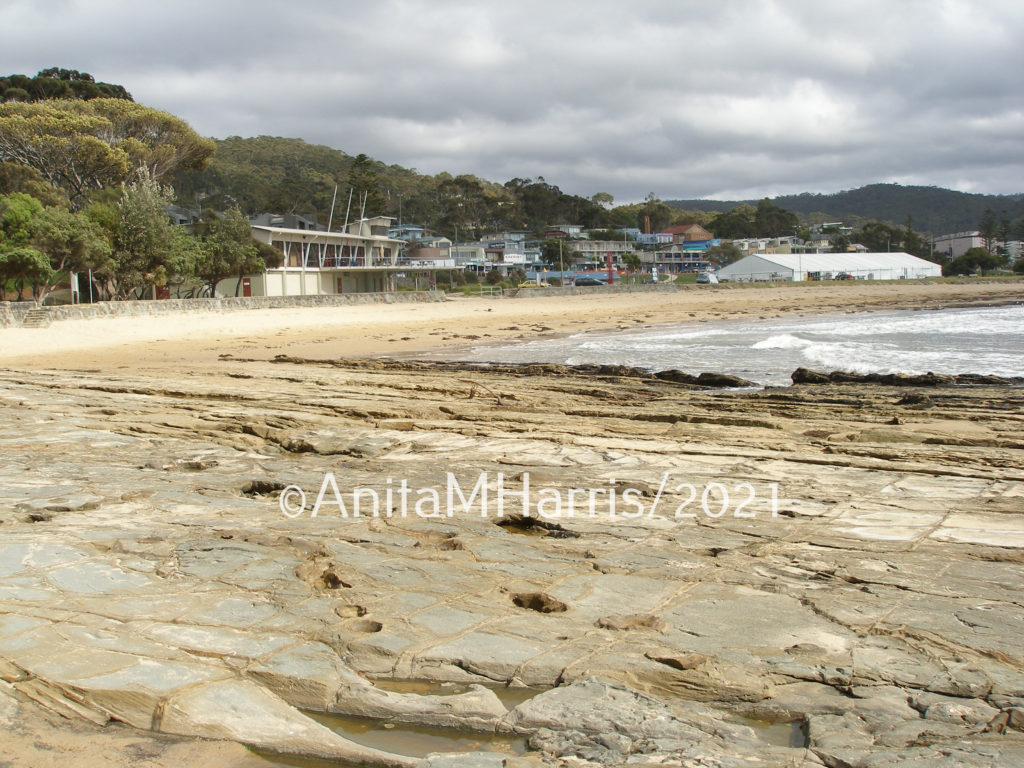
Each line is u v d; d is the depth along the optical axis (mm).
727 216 195125
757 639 4969
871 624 5160
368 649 4930
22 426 13570
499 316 54656
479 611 5496
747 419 13648
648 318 51938
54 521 7867
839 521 7648
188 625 5297
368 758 3912
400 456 11211
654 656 4727
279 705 4379
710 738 3912
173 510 8336
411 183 184250
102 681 4535
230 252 54562
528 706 4234
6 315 34875
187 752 4051
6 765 3893
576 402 16594
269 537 7250
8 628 5230
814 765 3658
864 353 27109
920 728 3930
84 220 43625
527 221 161625
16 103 56031
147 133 61719
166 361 28453
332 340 38062
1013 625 5102
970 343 30250
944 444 11578
